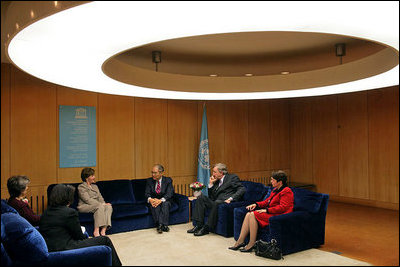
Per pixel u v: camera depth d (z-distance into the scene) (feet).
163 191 18.79
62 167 20.68
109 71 13.25
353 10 7.09
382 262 13.23
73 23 7.84
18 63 11.39
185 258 13.67
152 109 24.44
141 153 23.88
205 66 22.43
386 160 24.12
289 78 18.31
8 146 18.93
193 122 26.32
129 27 7.97
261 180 29.43
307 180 29.58
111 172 22.58
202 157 25.22
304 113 29.86
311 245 14.82
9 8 8.70
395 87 23.63
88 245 10.93
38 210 19.83
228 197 17.67
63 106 20.77
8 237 8.86
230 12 7.21
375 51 18.86
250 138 28.94
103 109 22.33
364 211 23.31
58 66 11.80
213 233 17.35
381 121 24.43
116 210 17.56
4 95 18.86
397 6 6.87
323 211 15.30
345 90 18.15
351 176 26.27
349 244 15.71
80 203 16.89
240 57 20.04
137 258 13.74
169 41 16.63
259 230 14.55
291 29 8.20
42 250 9.31
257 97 20.20
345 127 26.68
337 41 16.85
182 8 7.02
